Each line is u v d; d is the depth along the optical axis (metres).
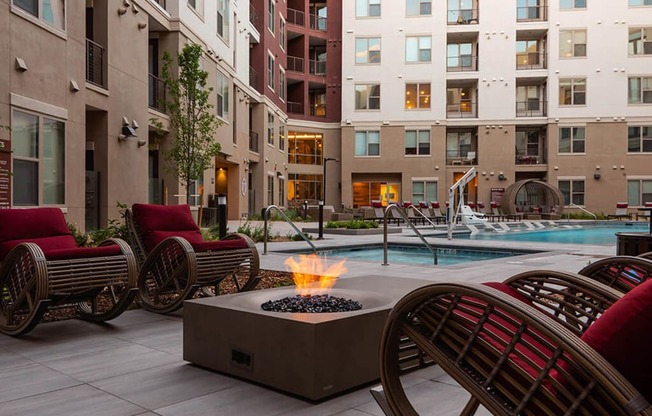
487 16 28.50
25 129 8.97
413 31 29.12
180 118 13.67
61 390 2.78
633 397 1.27
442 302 1.81
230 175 22.03
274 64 27.16
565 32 27.86
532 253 9.80
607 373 1.31
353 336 2.81
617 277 2.80
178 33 15.36
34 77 9.10
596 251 9.74
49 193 9.63
